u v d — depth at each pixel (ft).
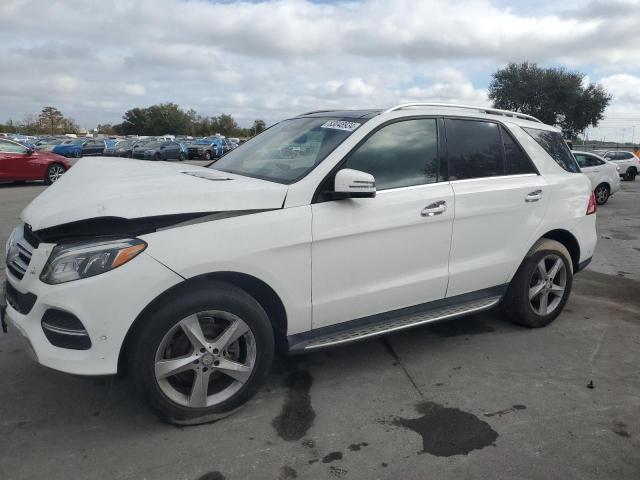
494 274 13.33
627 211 44.88
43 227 8.79
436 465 8.80
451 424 10.01
